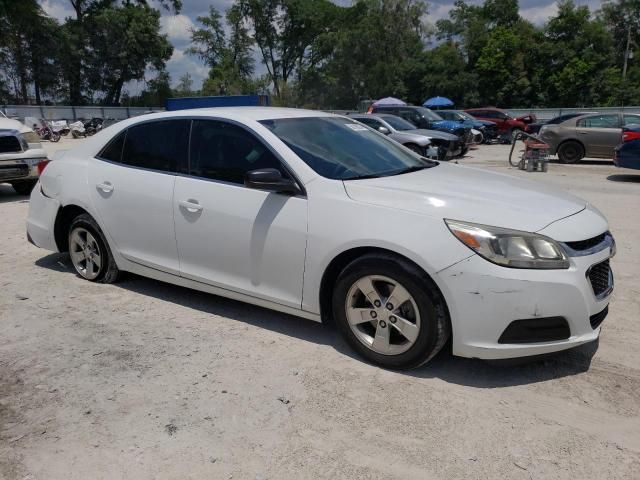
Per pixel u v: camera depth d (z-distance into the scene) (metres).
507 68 49.47
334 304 3.49
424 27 53.16
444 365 3.41
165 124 4.34
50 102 50.22
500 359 3.08
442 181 3.66
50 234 5.09
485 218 3.07
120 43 48.78
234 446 2.68
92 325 4.06
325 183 3.50
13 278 5.14
